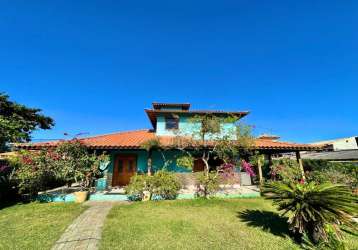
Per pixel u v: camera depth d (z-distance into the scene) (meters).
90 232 6.39
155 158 16.11
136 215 8.29
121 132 19.34
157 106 19.17
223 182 12.80
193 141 13.27
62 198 11.23
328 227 5.55
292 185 5.94
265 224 7.33
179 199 11.57
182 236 6.21
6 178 11.34
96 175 13.56
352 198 5.08
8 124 16.28
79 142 11.95
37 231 6.46
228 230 6.75
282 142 17.48
